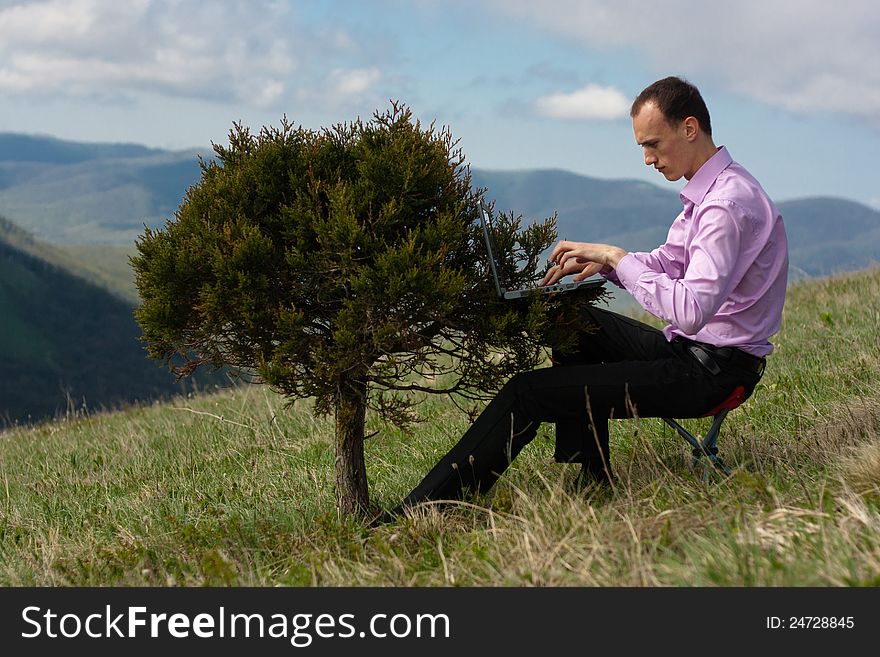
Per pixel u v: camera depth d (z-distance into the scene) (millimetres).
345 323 3855
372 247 3883
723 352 3811
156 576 4023
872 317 8172
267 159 4121
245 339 4062
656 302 3686
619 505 3752
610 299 4281
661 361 3920
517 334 4062
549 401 4008
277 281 4027
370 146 4219
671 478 4098
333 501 4969
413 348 3943
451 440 6137
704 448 4125
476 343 4086
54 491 6695
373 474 5711
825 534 2936
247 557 4020
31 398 154500
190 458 7188
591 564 3117
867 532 3016
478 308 4086
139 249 4203
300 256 3891
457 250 4086
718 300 3615
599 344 4309
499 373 4109
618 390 3908
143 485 6410
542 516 3771
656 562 3088
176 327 4129
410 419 4117
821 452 4270
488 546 3553
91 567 4184
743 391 3891
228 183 4133
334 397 4059
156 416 9797
